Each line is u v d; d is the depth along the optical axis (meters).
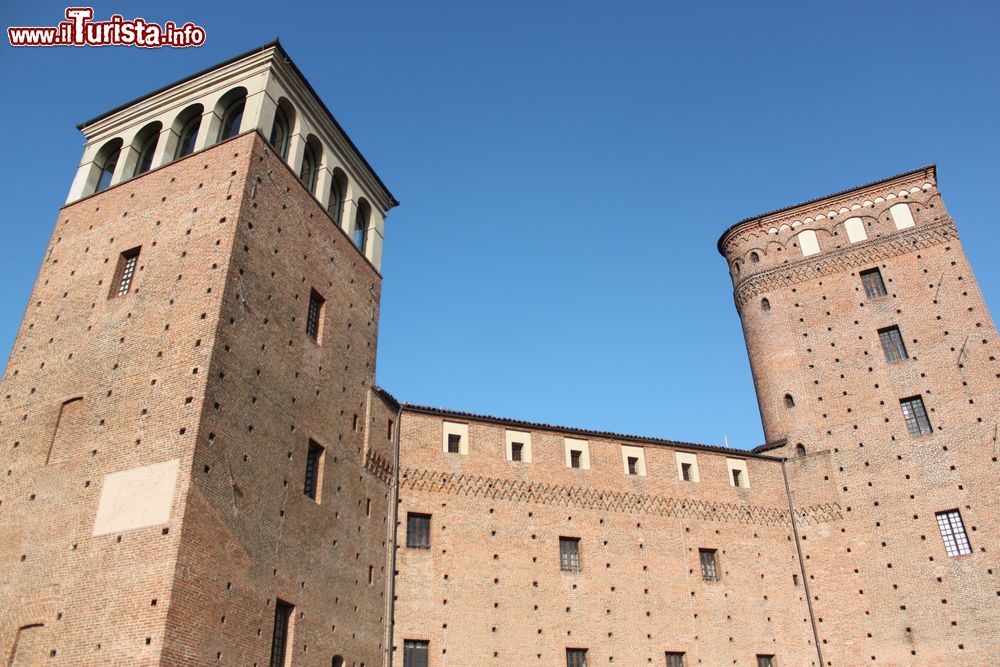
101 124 38.09
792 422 46.62
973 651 37.25
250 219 30.84
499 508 38.69
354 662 30.88
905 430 43.12
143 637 21.83
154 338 28.27
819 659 40.50
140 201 33.56
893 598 40.03
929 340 44.50
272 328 30.66
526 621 36.31
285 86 35.91
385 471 36.84
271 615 26.41
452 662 34.19
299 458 30.36
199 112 36.06
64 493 26.34
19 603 24.59
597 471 41.84
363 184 42.41
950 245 46.31
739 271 53.00
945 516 40.41
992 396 41.47
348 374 35.97
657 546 40.81
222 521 25.03
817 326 48.09
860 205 50.09
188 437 24.89
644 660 37.44
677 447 44.44
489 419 40.81
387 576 34.81
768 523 43.81
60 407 28.78
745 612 40.59
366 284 40.19
